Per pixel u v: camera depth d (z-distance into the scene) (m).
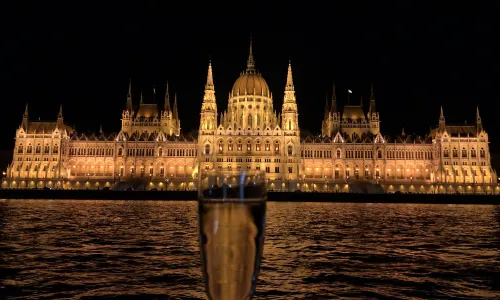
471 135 184.88
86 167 189.00
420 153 188.25
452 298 13.77
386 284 15.79
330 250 24.91
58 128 192.50
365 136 198.00
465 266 19.59
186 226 40.88
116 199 136.38
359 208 95.94
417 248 25.91
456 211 85.38
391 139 195.25
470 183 175.12
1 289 14.60
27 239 28.66
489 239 31.19
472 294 14.31
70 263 19.66
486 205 126.06
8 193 136.62
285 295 14.12
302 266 19.50
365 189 177.50
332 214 69.00
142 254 22.45
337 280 16.45
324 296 13.98
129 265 19.20
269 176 180.62
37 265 19.09
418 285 15.56
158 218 53.09
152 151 190.12
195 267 18.77
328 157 189.12
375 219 56.19
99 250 23.83
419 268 19.00
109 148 190.12
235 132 184.75
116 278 16.45
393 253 23.69
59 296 13.72
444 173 179.38
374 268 19.03
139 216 57.16
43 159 186.38
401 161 187.62
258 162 182.25
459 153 182.12
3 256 21.56
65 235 31.62
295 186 177.00
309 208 93.69
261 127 194.88
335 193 137.00
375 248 25.86
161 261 20.31
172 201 128.50
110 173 188.88
